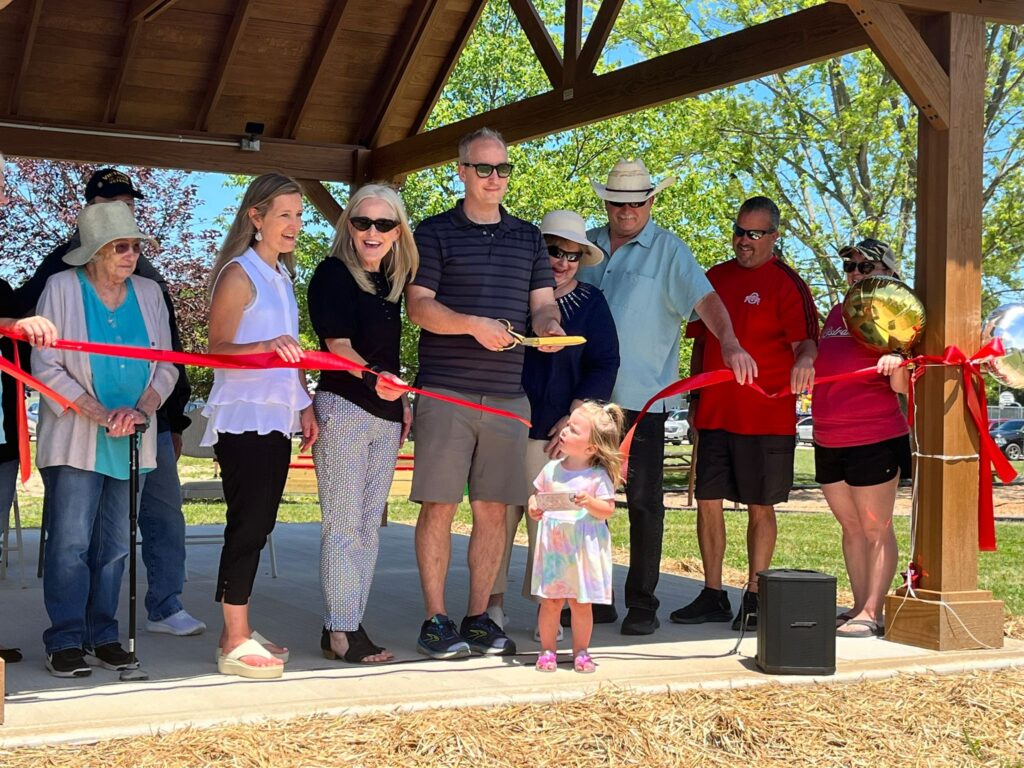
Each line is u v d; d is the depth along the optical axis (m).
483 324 4.26
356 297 4.31
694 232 18.14
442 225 4.54
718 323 5.14
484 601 4.66
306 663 4.36
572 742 3.56
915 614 4.96
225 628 4.19
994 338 4.93
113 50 8.30
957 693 4.30
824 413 5.38
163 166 8.84
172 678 4.07
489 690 3.94
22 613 5.35
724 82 6.24
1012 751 3.83
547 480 4.31
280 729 3.48
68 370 4.05
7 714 3.53
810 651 4.35
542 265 4.70
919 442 5.04
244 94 8.98
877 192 18.61
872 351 5.12
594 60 7.18
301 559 7.44
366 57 9.02
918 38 4.89
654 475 5.22
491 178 4.47
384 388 4.22
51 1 7.88
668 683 4.15
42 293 4.12
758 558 5.39
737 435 5.42
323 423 4.33
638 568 5.15
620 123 18.52
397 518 11.97
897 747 3.79
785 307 5.43
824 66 18.72
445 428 4.49
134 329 4.21
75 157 8.54
